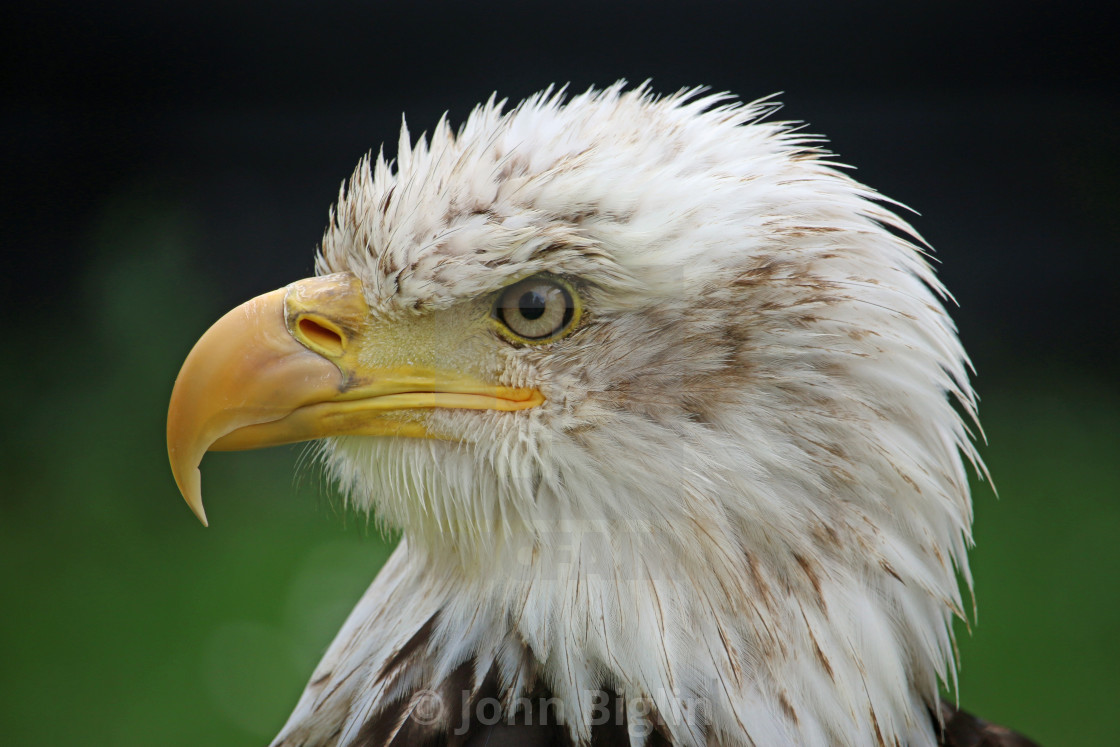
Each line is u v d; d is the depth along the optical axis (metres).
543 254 3.78
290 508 12.19
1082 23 15.03
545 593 3.83
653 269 3.75
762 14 15.06
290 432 4.06
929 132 15.72
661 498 3.76
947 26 15.11
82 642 10.35
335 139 16.11
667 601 3.75
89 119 16.28
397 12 15.59
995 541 11.68
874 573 3.87
